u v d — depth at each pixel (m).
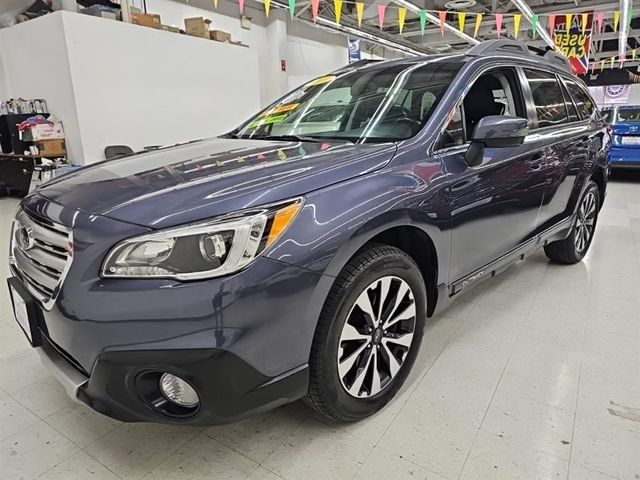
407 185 1.64
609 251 3.84
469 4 9.38
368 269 1.53
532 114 2.54
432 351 2.19
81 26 6.08
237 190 1.33
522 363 2.08
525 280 3.14
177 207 1.27
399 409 1.76
